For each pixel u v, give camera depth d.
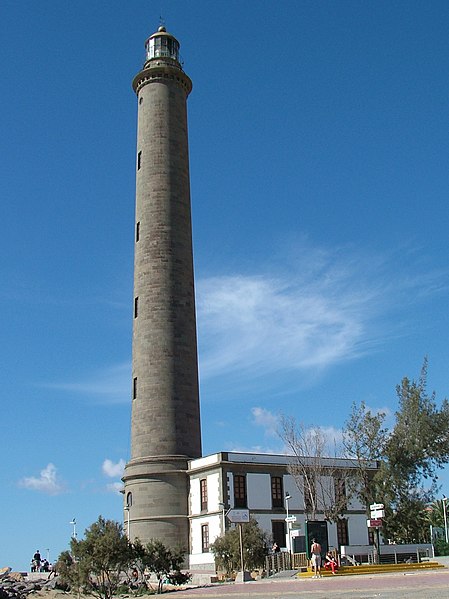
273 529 54.88
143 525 56.09
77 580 45.88
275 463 56.97
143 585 49.59
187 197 64.50
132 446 58.94
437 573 37.59
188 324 60.81
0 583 59.44
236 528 49.84
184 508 56.59
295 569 45.16
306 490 56.91
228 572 48.53
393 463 61.19
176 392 58.56
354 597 26.19
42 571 71.75
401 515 59.62
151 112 65.44
